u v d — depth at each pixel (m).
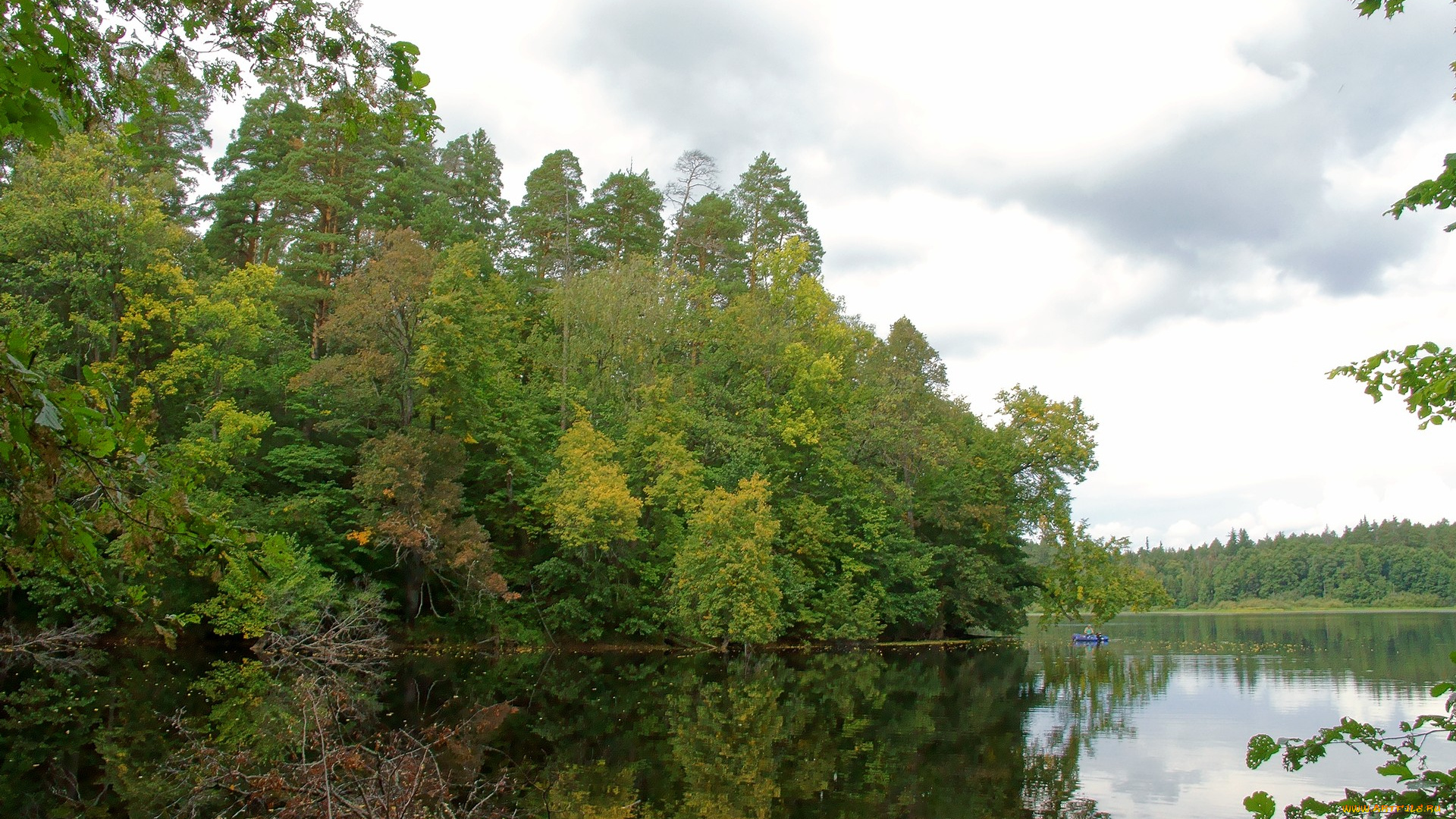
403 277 31.31
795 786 13.11
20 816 10.34
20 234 26.62
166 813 10.45
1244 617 94.06
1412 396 4.81
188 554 3.71
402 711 18.14
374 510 30.09
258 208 43.06
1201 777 13.85
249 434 28.95
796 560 40.75
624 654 35.19
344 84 4.50
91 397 3.48
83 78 4.00
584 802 11.88
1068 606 45.66
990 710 20.94
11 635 24.92
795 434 42.12
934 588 43.69
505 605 34.88
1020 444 46.03
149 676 22.53
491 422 35.75
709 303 48.16
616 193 52.31
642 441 38.69
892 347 61.72
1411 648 39.50
